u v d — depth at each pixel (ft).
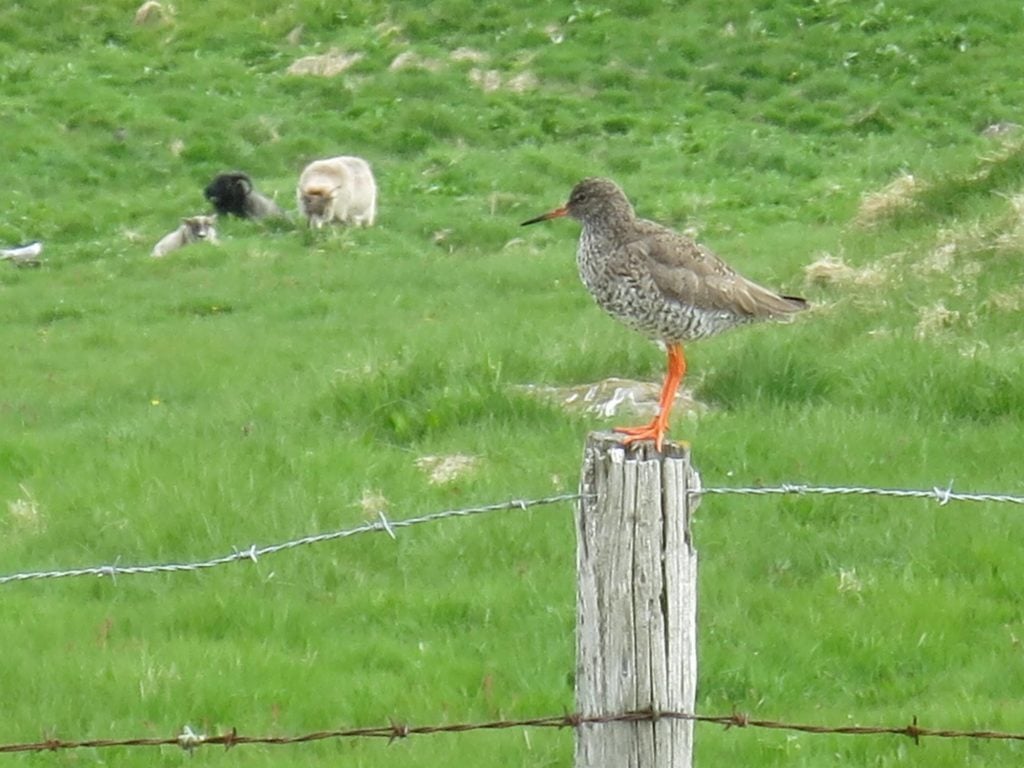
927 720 30.99
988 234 64.69
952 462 43.86
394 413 50.24
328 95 129.39
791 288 64.75
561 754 30.25
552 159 113.60
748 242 86.53
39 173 116.06
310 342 73.00
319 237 99.30
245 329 77.56
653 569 20.33
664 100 126.31
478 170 112.37
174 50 140.87
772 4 137.39
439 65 133.49
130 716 32.35
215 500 43.42
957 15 134.00
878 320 57.47
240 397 59.06
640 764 20.52
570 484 43.50
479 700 32.65
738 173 111.04
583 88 128.98
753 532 40.24
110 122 123.75
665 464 20.25
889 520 40.47
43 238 104.53
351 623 37.06
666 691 20.49
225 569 39.93
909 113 120.88
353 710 32.37
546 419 49.55
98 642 36.04
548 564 39.34
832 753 30.25
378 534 40.98
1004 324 55.16
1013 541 39.14
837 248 72.13
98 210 109.29
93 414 60.85
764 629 35.35
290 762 30.27
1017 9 134.51
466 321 72.02
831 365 51.49
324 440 49.08
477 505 42.42
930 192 75.66
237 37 142.72
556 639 35.32
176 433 52.70
